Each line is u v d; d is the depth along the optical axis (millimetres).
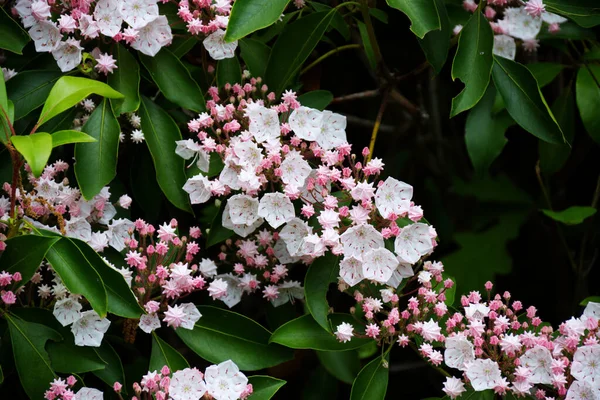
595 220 1471
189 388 1275
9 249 1271
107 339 1339
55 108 1266
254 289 1355
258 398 1289
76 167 1311
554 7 1378
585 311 1303
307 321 1320
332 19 1402
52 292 1310
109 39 1347
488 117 1388
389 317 1302
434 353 1296
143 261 1312
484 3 1401
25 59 1390
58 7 1336
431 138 1595
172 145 1344
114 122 1322
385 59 1486
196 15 1342
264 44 1390
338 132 1335
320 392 1387
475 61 1331
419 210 1301
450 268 1504
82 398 1277
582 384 1275
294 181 1314
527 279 1534
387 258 1291
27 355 1283
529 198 1549
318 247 1295
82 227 1328
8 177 1341
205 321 1327
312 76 1450
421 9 1310
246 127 1345
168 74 1349
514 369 1292
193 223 1437
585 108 1396
